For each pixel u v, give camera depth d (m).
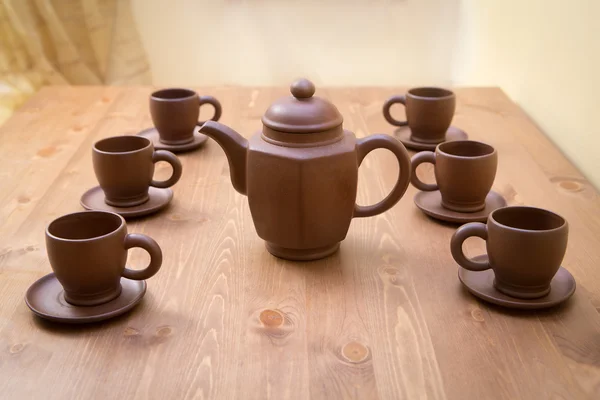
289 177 0.73
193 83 2.05
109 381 0.60
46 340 0.65
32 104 1.26
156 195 0.92
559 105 1.14
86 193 0.92
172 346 0.65
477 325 0.67
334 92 1.33
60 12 1.81
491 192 0.92
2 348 0.64
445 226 0.85
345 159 0.74
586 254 0.79
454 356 0.63
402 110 1.23
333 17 1.98
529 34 1.30
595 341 0.65
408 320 0.68
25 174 0.99
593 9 1.00
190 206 0.90
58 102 1.27
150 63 2.02
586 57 1.03
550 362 0.63
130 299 0.70
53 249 0.67
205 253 0.79
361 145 0.77
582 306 0.70
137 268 0.76
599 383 0.60
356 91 1.34
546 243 0.67
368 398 0.59
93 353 0.64
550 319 0.68
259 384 0.60
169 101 1.04
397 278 0.75
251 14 1.97
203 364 0.62
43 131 1.14
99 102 1.27
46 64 1.73
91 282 0.68
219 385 0.60
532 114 1.29
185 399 0.58
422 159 0.89
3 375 0.61
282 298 0.71
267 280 0.74
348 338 0.66
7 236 0.83
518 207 0.71
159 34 1.98
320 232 0.76
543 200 0.91
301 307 0.70
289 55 2.02
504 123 1.18
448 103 1.05
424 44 2.00
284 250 0.78
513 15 1.41
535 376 0.61
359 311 0.69
